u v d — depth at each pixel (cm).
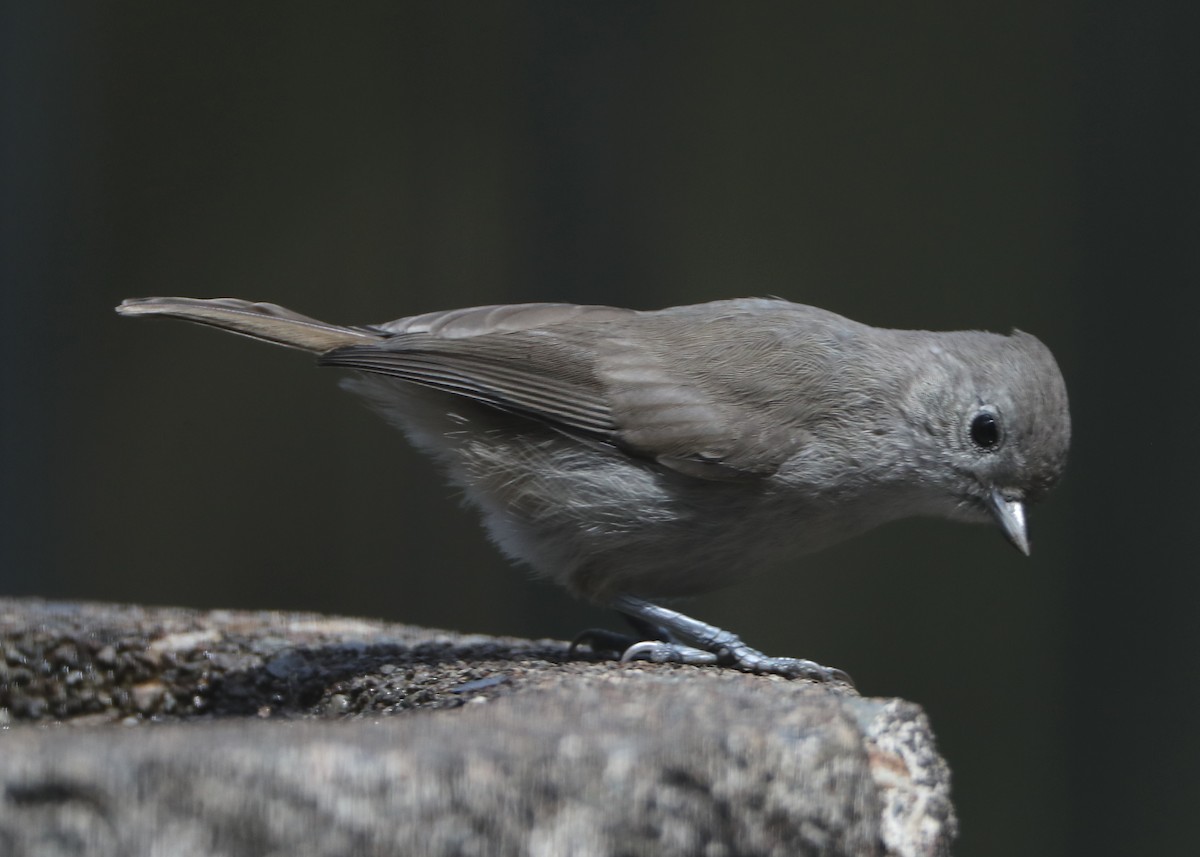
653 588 689
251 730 380
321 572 1395
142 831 333
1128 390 1301
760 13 1384
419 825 350
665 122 1390
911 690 1342
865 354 678
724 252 1382
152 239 1390
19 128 1370
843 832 416
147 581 1387
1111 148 1320
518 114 1395
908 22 1368
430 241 1387
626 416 658
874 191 1374
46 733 374
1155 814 1262
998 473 674
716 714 420
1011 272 1343
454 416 688
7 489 1374
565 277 1384
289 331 704
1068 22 1334
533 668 581
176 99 1391
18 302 1374
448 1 1395
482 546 1393
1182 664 1266
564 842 364
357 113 1397
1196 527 1270
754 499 661
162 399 1392
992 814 1302
